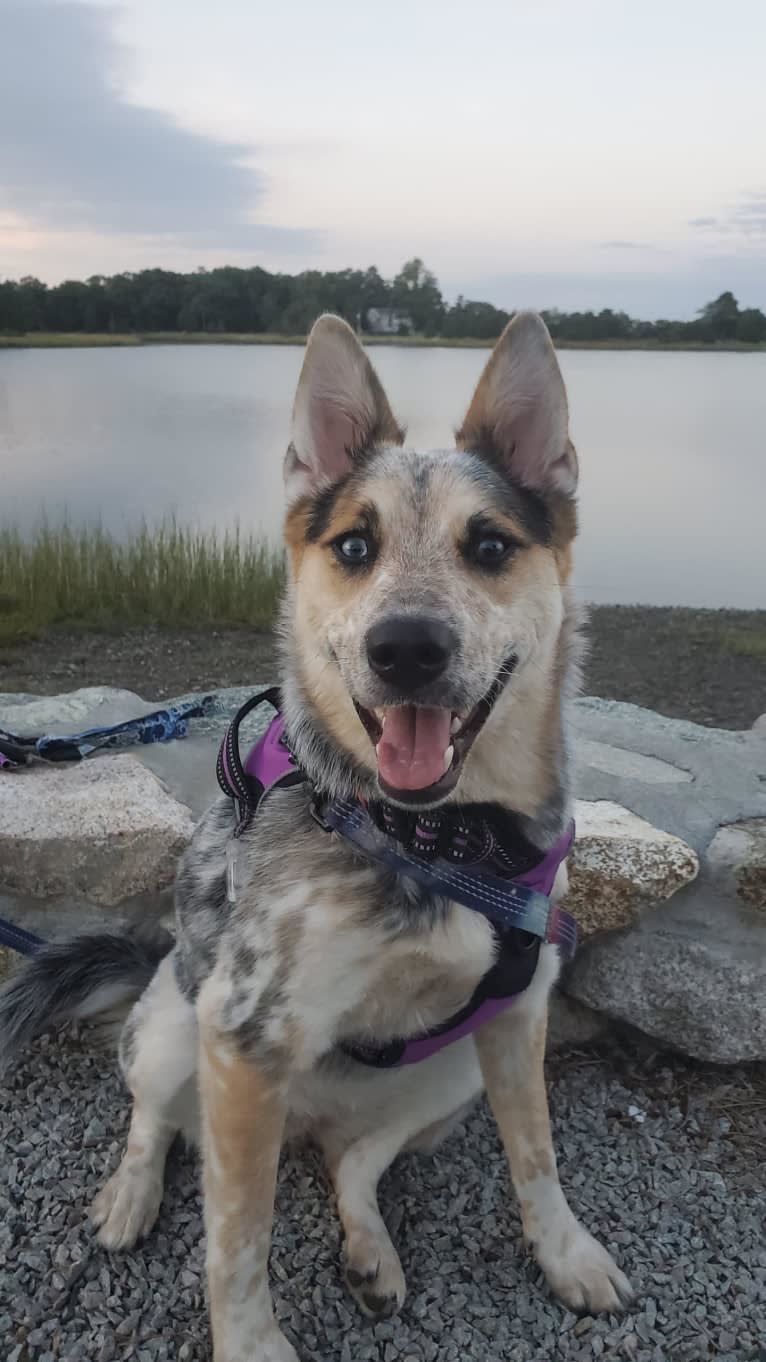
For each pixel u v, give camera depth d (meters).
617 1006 0.63
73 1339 0.45
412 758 0.41
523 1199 0.50
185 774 0.73
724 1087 0.62
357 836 0.43
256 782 0.48
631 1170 0.56
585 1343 0.46
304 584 0.48
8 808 0.66
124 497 3.61
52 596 2.22
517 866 0.45
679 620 2.39
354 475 0.50
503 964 0.45
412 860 0.42
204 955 0.48
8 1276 0.48
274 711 0.84
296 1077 0.49
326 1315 0.47
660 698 1.75
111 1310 0.47
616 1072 0.64
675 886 0.62
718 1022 0.61
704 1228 0.52
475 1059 0.52
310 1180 0.55
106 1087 0.61
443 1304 0.48
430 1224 0.53
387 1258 0.48
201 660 1.91
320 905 0.43
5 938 0.61
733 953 0.61
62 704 0.89
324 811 0.44
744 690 1.81
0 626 2.05
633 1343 0.46
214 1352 0.44
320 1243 0.51
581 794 0.71
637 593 2.76
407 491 0.47
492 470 0.50
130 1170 0.52
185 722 0.81
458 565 0.45
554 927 0.48
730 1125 0.59
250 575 2.39
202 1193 0.51
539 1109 0.49
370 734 0.42
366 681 0.41
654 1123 0.59
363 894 0.43
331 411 0.52
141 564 2.37
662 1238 0.52
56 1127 0.57
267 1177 0.44
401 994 0.45
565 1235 0.49
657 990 0.62
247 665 1.88
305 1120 0.54
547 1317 0.47
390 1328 0.46
